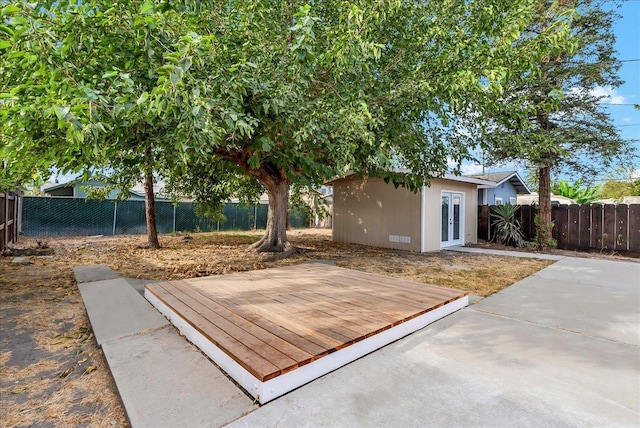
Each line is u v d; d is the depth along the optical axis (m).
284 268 5.46
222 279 4.52
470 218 11.07
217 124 3.58
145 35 3.15
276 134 4.99
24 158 3.98
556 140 7.48
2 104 2.85
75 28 3.21
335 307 3.26
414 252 8.67
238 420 1.75
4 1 2.88
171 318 3.20
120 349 2.60
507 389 2.06
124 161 5.81
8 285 4.70
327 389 2.07
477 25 5.04
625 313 3.60
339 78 4.61
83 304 3.86
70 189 16.20
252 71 4.03
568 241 9.58
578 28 8.30
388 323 2.80
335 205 11.03
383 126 5.29
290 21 5.19
